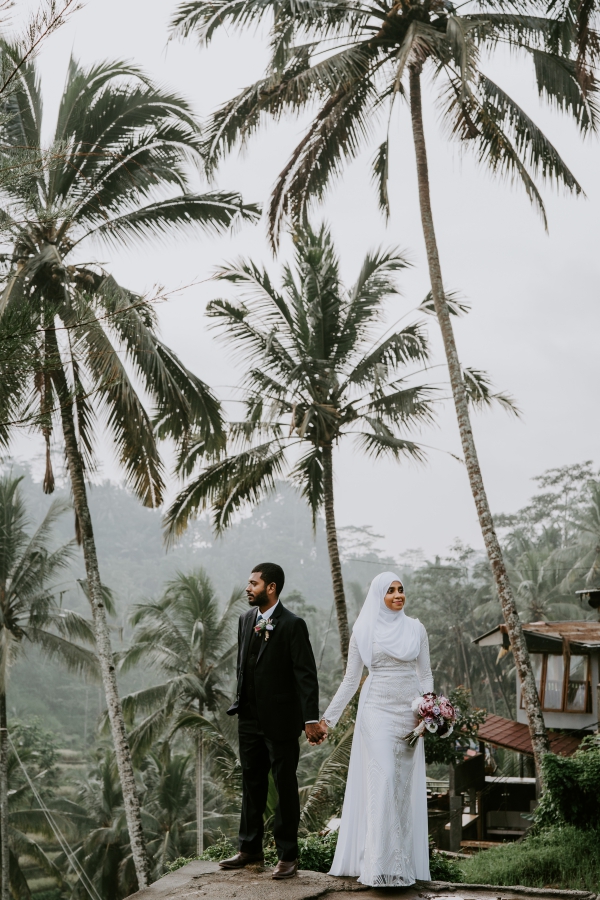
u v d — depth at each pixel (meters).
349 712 18.73
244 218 18.48
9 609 28.77
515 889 5.58
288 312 21.20
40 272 14.97
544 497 74.75
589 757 12.74
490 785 23.67
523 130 17.66
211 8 16.78
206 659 35.28
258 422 20.81
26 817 34.56
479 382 21.02
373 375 20.70
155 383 16.72
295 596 81.19
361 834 5.74
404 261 21.48
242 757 5.96
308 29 17.92
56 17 5.90
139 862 16.09
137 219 17.70
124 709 33.00
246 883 5.55
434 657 65.94
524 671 15.96
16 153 7.55
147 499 16.72
